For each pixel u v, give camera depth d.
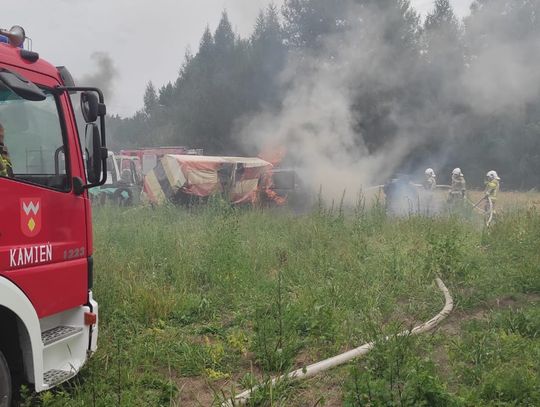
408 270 7.17
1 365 3.38
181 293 6.45
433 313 6.02
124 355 4.63
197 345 4.93
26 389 3.46
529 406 3.74
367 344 4.82
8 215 3.45
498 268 7.34
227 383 4.38
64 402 3.72
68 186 3.99
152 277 6.77
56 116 3.98
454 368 4.29
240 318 5.74
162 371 4.60
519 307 6.18
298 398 4.06
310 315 5.38
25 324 3.49
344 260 7.75
